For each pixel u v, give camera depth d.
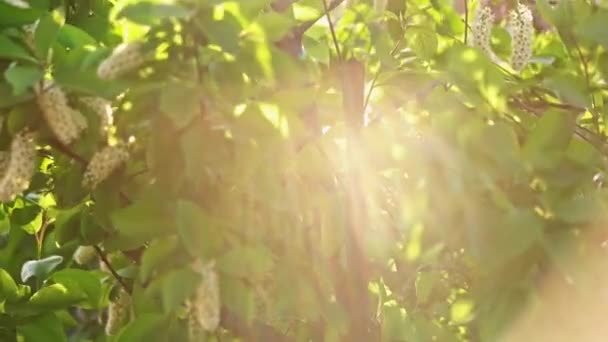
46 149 2.20
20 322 2.33
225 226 1.92
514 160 1.90
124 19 2.03
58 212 2.30
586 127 2.20
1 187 1.97
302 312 1.98
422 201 1.93
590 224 1.89
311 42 2.15
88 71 1.91
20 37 1.96
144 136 2.02
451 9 2.25
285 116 1.94
